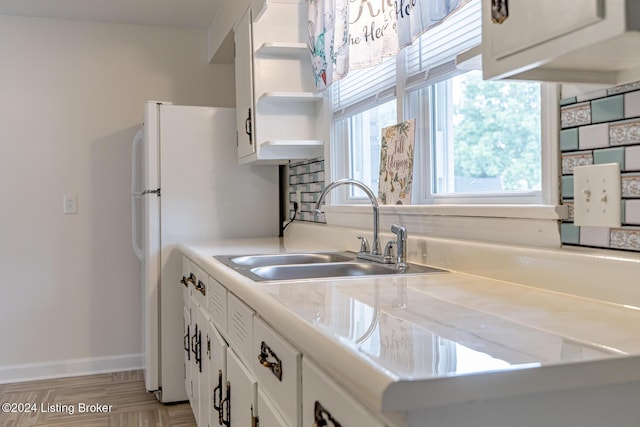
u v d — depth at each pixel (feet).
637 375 2.34
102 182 12.09
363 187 6.24
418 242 5.67
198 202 10.27
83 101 11.96
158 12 11.55
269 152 8.95
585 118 3.73
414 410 2.11
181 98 12.58
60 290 11.85
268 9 8.77
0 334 11.47
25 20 11.60
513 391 2.18
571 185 3.88
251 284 4.39
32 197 11.67
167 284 10.04
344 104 8.39
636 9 2.37
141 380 11.41
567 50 2.67
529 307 3.38
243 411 4.82
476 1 5.26
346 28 6.95
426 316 3.15
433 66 6.07
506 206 4.48
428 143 6.36
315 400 3.06
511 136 5.05
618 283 3.36
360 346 2.50
